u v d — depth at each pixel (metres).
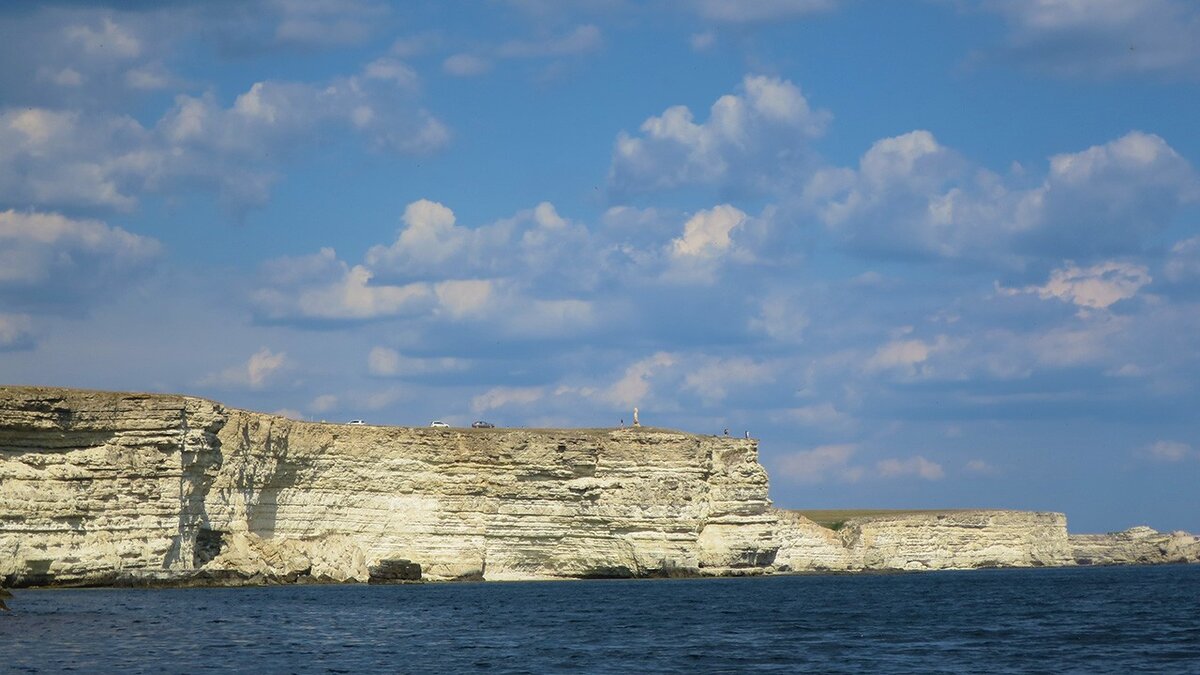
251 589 152.50
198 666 73.50
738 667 76.75
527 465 190.88
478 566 186.50
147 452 146.50
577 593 158.62
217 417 155.00
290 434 169.12
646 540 195.12
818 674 73.56
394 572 179.00
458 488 187.50
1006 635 98.50
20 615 102.19
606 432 199.12
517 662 78.62
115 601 120.88
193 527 153.88
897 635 98.50
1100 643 91.75
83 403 142.00
